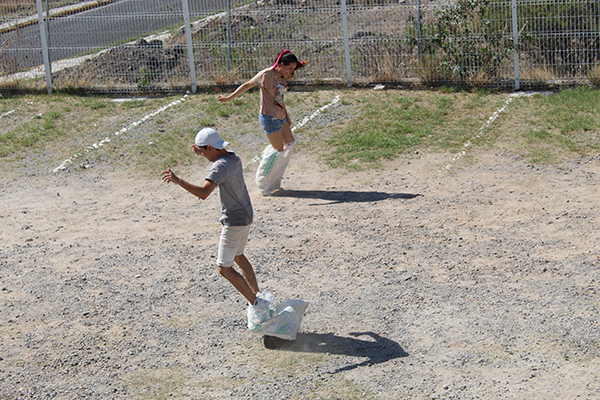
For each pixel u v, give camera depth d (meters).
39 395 4.61
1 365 5.02
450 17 12.65
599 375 4.45
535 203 7.79
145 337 5.37
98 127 12.13
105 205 8.80
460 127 10.80
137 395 4.57
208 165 10.23
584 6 11.94
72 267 6.82
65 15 14.68
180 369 4.89
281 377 4.71
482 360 4.74
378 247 6.89
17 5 14.70
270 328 5.07
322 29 13.41
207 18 13.88
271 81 8.52
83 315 5.77
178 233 7.67
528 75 12.45
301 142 10.88
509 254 6.48
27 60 14.88
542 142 9.80
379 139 10.55
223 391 4.58
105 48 14.40
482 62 12.62
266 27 13.58
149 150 10.92
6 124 12.52
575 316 5.23
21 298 6.15
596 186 8.13
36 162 10.67
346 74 13.42
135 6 14.26
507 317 5.30
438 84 12.97
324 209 8.17
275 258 6.77
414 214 7.76
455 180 8.83
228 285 6.26
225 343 5.23
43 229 7.99
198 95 13.53
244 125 11.77
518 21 12.32
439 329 5.21
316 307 5.70
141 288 6.26
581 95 11.45
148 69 14.12
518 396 4.29
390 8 12.98
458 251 6.64
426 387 4.47
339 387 4.54
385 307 5.62
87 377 4.82
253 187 9.34
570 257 6.30
